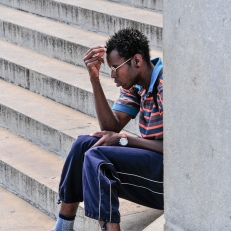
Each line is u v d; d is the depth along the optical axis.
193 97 4.15
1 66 9.72
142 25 8.96
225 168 4.02
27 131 8.23
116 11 9.75
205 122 4.10
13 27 10.38
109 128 5.61
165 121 4.44
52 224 6.84
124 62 5.23
